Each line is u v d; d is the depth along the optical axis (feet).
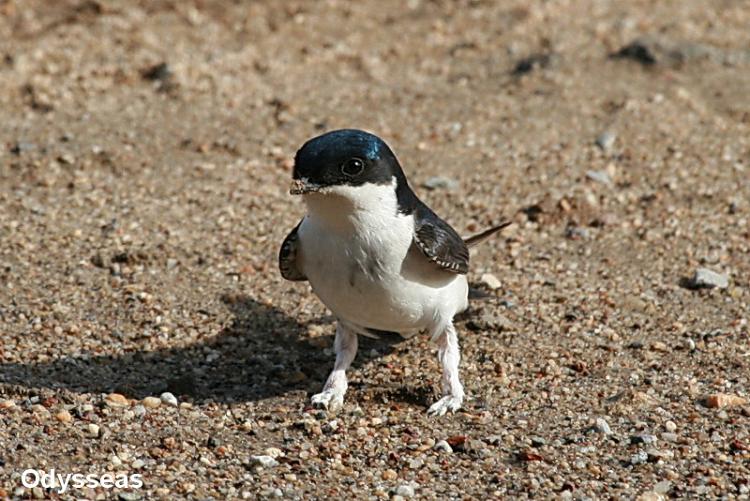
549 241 46.09
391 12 68.85
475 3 69.82
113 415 32.96
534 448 31.63
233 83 59.72
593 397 34.71
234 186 50.16
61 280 41.78
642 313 40.45
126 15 65.05
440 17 68.23
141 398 34.60
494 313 40.19
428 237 32.09
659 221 47.39
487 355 37.45
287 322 39.99
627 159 52.80
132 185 49.80
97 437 31.68
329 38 65.05
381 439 32.24
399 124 56.29
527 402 34.45
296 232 33.37
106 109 56.80
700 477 30.12
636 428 32.65
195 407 34.12
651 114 56.85
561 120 56.54
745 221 47.19
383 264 31.89
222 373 36.76
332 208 31.35
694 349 37.73
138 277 42.22
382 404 34.83
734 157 52.85
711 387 35.22
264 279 42.70
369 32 66.08
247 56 61.98
